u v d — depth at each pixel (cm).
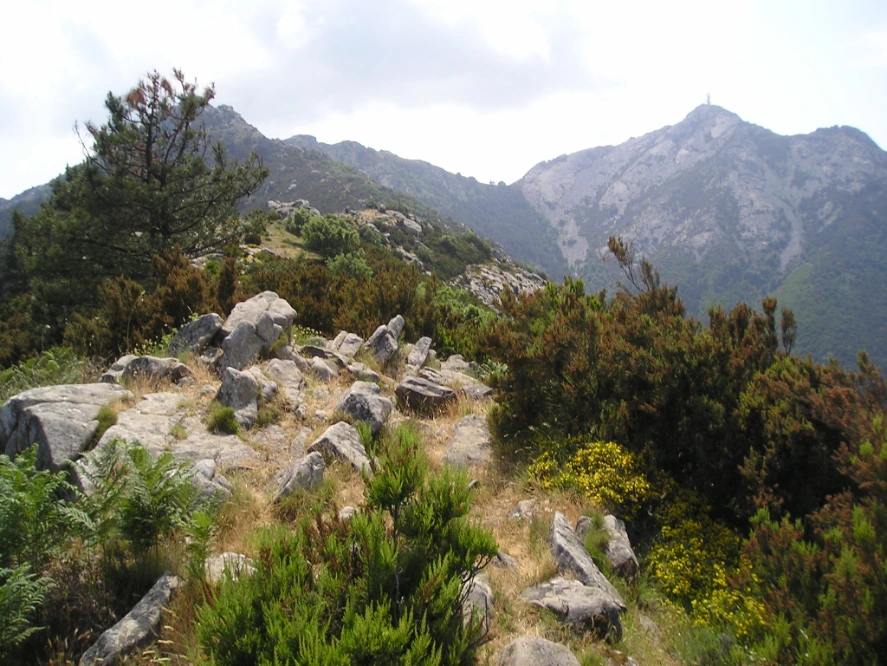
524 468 683
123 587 391
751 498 561
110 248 1739
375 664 280
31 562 371
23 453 453
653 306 993
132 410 640
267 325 922
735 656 397
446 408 889
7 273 3341
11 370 871
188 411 682
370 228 6775
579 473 634
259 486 579
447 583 348
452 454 718
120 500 415
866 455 439
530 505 595
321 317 1366
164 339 959
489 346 791
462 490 396
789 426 554
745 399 604
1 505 370
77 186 1745
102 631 353
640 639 425
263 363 879
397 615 324
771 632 405
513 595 439
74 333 1078
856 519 414
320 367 899
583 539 529
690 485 638
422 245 7681
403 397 891
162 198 1720
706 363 655
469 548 373
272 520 518
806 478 554
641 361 693
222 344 877
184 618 350
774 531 457
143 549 410
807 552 429
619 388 707
